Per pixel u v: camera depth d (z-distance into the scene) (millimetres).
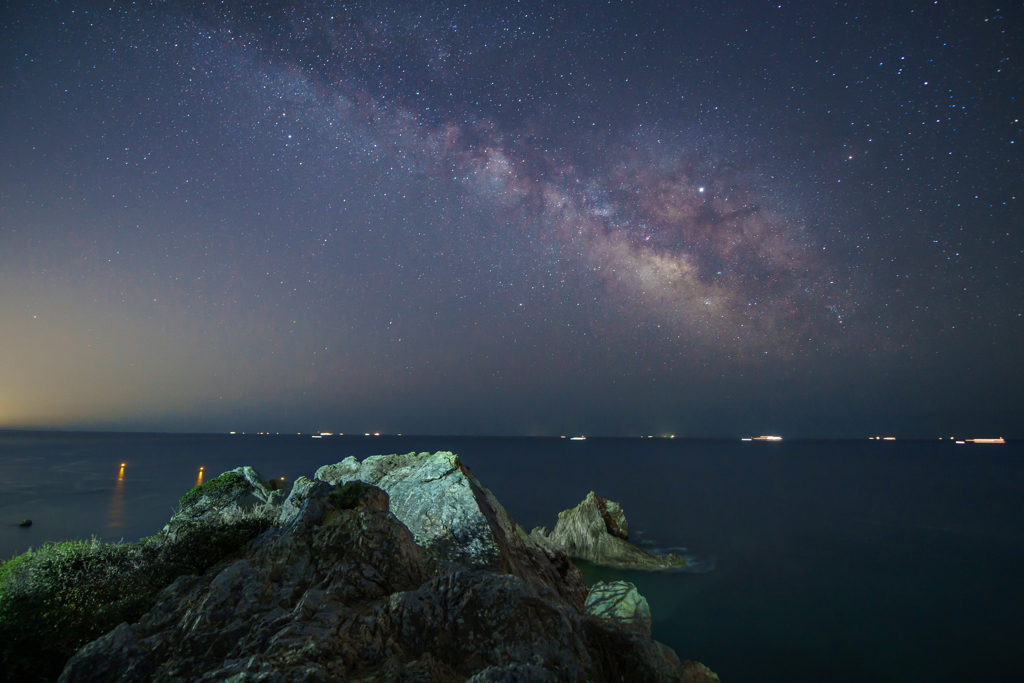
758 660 17219
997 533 37875
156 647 6004
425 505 12047
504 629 6281
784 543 34031
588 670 6270
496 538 11703
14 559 8844
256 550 9156
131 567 9188
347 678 5250
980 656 17781
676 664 9406
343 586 7359
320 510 9266
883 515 44750
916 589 25047
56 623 7602
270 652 5430
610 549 27469
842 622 20672
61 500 45812
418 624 6332
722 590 24172
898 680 16031
